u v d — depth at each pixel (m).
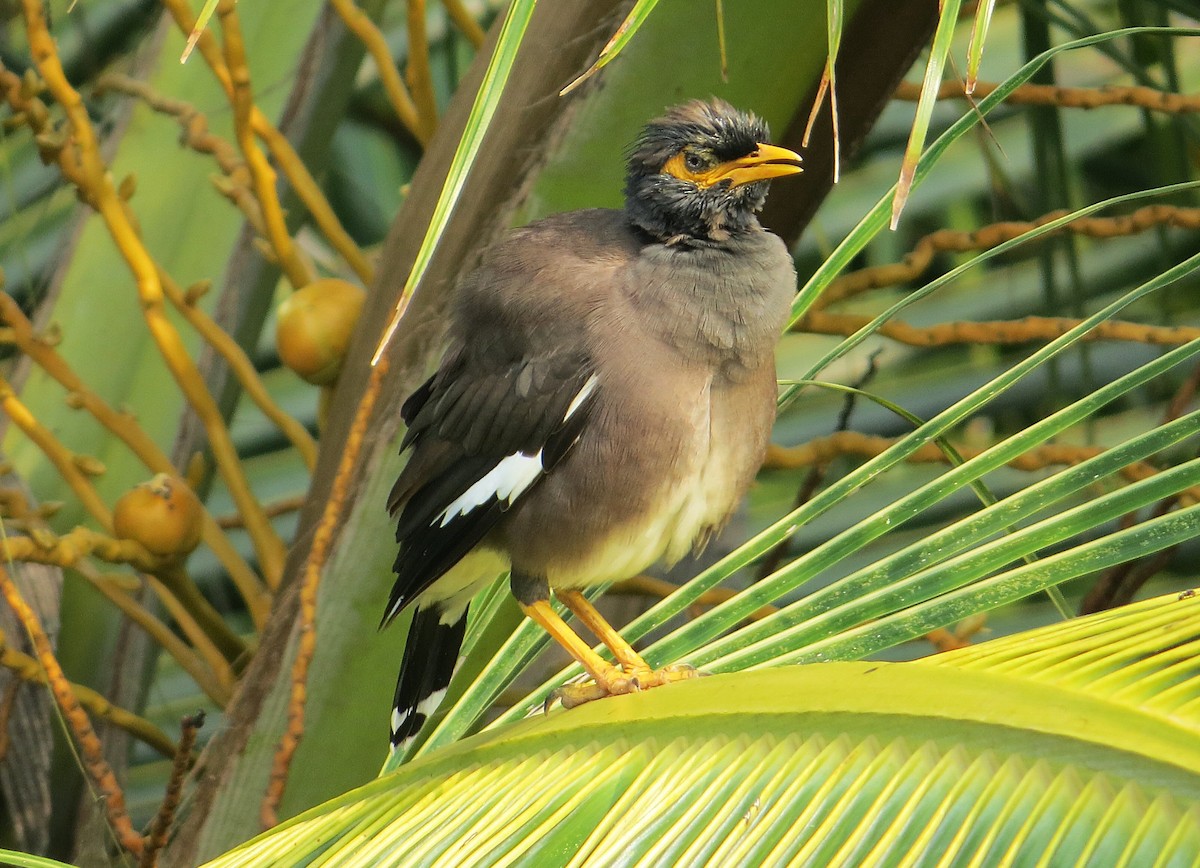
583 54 4.23
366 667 4.21
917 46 4.22
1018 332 4.27
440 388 4.24
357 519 4.22
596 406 4.22
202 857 4.21
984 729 4.00
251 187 4.34
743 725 4.03
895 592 4.07
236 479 4.26
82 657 4.33
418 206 4.24
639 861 4.02
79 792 4.31
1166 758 3.78
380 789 4.07
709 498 4.23
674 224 4.23
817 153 4.25
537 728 4.05
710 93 4.23
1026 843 3.78
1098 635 4.02
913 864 3.89
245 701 4.22
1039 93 4.27
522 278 4.23
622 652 4.24
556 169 4.23
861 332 4.15
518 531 4.23
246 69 4.23
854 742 4.02
